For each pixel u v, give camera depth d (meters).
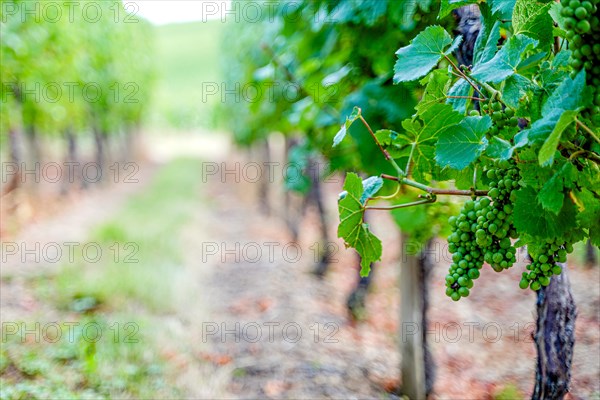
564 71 1.16
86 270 6.57
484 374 4.15
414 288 3.69
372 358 4.68
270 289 6.53
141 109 20.20
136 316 5.12
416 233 2.80
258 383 4.14
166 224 9.58
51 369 3.84
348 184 1.38
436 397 3.90
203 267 7.38
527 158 1.16
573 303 2.26
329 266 7.72
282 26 3.87
